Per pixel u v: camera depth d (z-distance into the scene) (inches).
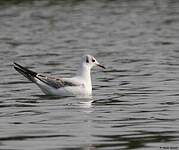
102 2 2087.8
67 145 531.5
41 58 1127.0
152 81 880.9
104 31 1520.7
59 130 589.6
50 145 531.8
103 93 799.1
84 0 2127.2
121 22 1675.7
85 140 548.4
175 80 884.0
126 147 522.6
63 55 1160.2
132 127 598.5
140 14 1827.0
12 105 724.7
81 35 1459.2
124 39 1385.3
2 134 574.9
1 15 1819.6
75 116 657.0
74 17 1775.3
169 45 1283.2
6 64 1066.1
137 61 1077.8
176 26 1598.2
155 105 713.6
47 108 704.4
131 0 2128.4
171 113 664.4
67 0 2118.6
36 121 633.0
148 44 1302.9
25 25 1636.3
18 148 522.6
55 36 1446.9
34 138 557.3
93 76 941.8
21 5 2012.8
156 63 1049.5
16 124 619.2
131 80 893.8
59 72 969.5
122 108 700.0
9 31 1537.9
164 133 570.6
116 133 573.9
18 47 1284.4
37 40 1385.3
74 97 772.6
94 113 671.8
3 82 890.7
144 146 526.0
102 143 537.0
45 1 2101.4
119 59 1106.7
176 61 1067.3
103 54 1173.1
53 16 1796.3
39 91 818.2
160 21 1688.0
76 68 1006.4
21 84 872.9
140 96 773.3
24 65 1047.6
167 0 2137.1
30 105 724.0
